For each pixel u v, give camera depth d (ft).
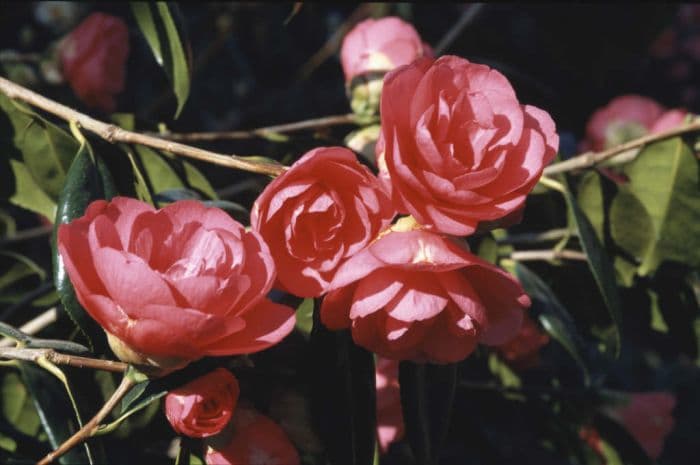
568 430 2.98
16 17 3.69
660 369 5.38
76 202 2.20
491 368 2.98
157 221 1.98
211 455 2.17
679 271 2.66
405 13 3.81
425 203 1.98
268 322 1.94
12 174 2.49
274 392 2.27
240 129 4.00
